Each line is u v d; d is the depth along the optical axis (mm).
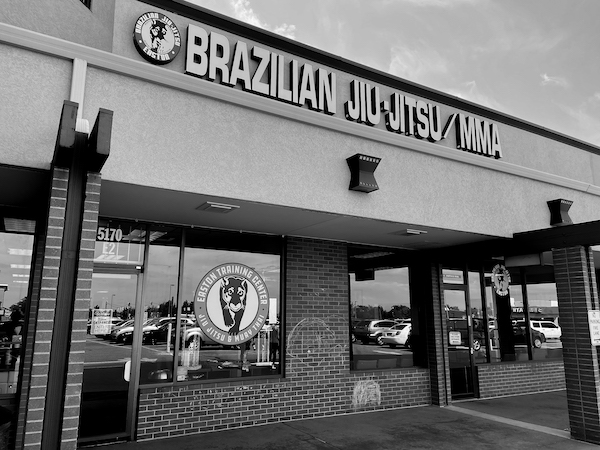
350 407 8266
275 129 5934
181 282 7141
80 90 4703
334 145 6418
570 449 6461
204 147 5363
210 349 7273
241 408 7223
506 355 10766
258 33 6340
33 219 6219
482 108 8695
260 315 7789
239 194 5508
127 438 6371
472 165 7930
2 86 4375
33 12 4773
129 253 6828
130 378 6562
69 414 3732
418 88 7824
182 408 6766
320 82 6664
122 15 5441
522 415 8367
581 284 7215
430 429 7324
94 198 4223
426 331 9469
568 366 7262
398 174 6980
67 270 4023
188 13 5887
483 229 7812
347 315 8500
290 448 6191
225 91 5531
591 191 10016
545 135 9945
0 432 5637
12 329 5961
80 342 3893
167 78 5199
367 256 9227
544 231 7660
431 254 9602
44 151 4453
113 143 4836
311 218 6660
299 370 7832
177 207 6043
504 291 10969
